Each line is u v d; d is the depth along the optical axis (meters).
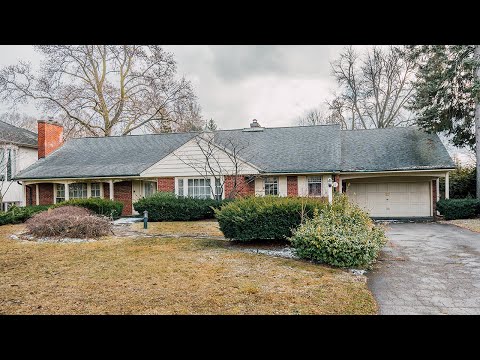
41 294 5.50
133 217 19.06
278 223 9.74
